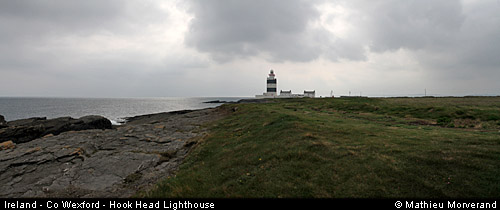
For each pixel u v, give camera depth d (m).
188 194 7.14
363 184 6.79
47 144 15.68
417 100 46.44
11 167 11.34
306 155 9.30
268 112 26.03
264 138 13.66
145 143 16.45
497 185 6.30
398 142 10.77
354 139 11.73
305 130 13.96
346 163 8.27
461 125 17.77
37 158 12.43
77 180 9.78
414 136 12.16
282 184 7.11
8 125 30.45
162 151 14.23
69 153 13.17
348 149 9.85
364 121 20.45
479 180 6.61
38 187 9.20
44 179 9.95
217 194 6.95
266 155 9.95
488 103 33.97
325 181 7.12
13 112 83.62
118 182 9.49
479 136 11.77
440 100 44.31
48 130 29.73
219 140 15.11
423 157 8.28
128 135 19.00
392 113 27.05
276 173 7.95
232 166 9.31
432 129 15.38
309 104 45.72
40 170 11.03
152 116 59.50
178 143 16.22
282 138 12.62
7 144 15.22
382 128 15.14
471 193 6.11
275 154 9.82
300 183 7.10
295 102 53.62
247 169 8.70
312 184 6.97
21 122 33.69
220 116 33.09
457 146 9.49
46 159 12.30
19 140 25.25
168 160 12.47
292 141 11.59
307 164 8.44
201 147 13.61
